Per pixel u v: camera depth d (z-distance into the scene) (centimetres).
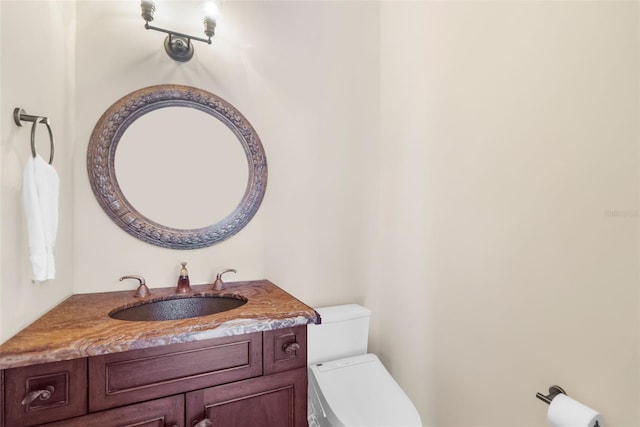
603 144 81
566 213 90
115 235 122
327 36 167
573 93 88
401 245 162
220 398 87
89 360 74
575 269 88
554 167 93
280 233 155
